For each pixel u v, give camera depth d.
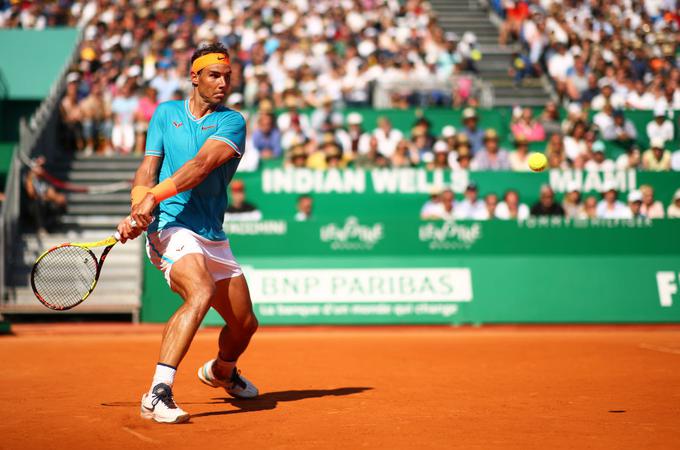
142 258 15.60
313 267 15.28
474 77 21.94
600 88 22.47
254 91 21.28
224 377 6.73
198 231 6.02
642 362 9.73
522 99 24.09
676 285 15.87
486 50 26.89
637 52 25.00
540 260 15.76
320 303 15.16
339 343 12.45
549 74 24.45
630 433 5.43
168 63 21.73
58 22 25.64
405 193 17.77
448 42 24.17
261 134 18.81
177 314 5.74
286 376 8.49
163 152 6.22
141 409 5.85
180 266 5.83
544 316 15.50
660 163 19.30
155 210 6.04
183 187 5.72
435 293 15.43
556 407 6.50
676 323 15.70
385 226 15.86
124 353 10.83
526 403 6.70
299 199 16.67
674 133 20.73
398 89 21.33
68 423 5.78
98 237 17.06
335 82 21.45
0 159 18.27
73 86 20.39
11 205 16.58
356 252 15.77
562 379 8.21
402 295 15.34
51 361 9.84
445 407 6.49
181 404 6.62
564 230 16.11
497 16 28.92
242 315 6.30
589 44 24.61
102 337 13.65
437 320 15.34
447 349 11.43
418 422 5.82
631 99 22.48
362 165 18.42
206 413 6.19
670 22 27.64
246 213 17.14
